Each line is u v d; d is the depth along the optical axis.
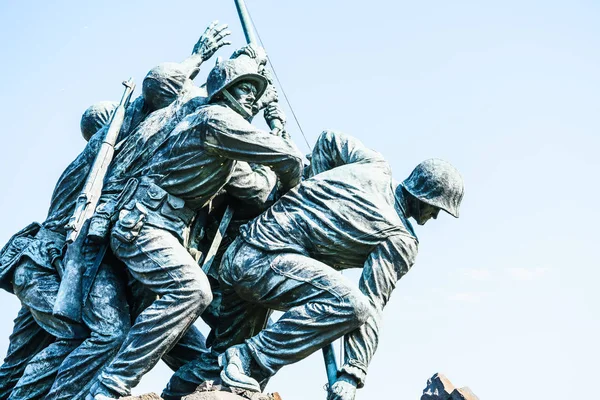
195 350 8.95
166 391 8.57
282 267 8.02
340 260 8.22
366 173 8.38
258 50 9.16
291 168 8.14
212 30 9.34
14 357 8.67
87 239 8.24
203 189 8.16
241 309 8.52
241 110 8.41
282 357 7.81
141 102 8.91
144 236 8.02
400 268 8.16
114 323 8.09
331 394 7.81
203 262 8.36
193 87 8.96
